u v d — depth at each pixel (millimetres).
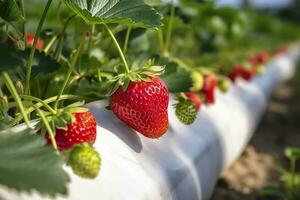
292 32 3043
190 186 360
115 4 286
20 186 193
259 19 2326
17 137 214
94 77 374
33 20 816
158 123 298
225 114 583
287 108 1282
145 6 278
